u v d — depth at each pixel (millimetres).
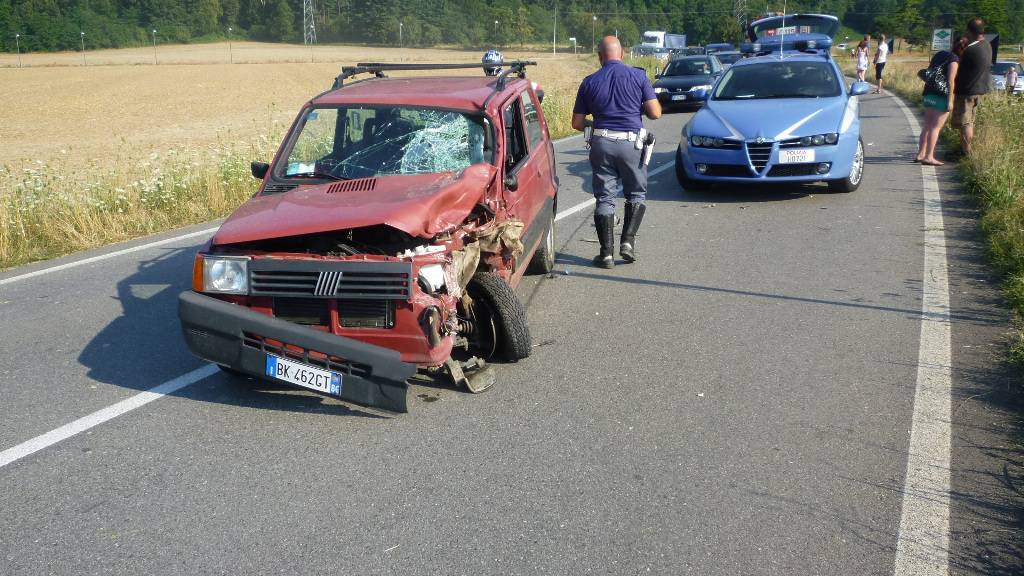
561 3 146875
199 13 154500
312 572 3387
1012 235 7543
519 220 6055
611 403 4891
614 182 7758
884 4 105438
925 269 7293
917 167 12258
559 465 4191
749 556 3428
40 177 11148
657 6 133875
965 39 12078
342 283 4551
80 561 3482
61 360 5754
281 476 4152
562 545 3525
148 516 3816
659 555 3447
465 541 3570
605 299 6840
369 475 4141
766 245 8352
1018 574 3283
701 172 10578
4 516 3832
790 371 5277
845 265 7539
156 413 4891
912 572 3312
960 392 4883
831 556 3420
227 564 3451
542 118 7910
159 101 42219
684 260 7934
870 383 5055
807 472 4070
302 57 107938
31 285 7691
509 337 5305
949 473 4020
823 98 10914
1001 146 10984
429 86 6547
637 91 7480
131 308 6910
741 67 11852
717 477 4043
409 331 4586
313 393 5125
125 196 10680
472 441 4465
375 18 150625
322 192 5246
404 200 4793
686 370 5344
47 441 4559
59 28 128500
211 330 4668
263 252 4812
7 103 41531
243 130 27719
